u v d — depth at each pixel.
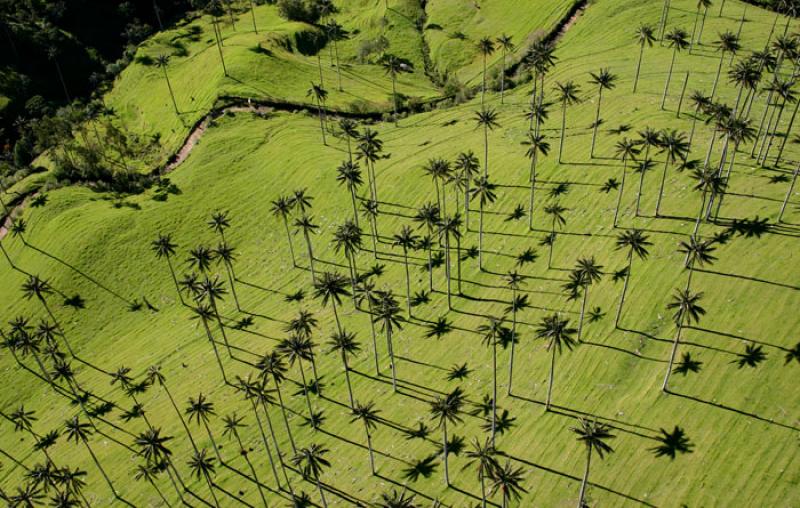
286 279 129.25
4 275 139.12
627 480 73.62
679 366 83.50
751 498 68.19
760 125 118.12
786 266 89.12
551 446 80.38
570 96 123.56
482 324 103.12
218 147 164.00
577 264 105.19
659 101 136.38
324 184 144.25
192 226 142.88
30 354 122.69
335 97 187.00
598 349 90.62
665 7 175.25
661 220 104.44
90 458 99.00
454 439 85.62
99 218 143.00
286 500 83.88
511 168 129.12
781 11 168.62
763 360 80.06
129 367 115.81
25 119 198.50
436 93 193.50
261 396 81.50
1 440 108.56
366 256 127.00
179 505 87.62
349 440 90.38
